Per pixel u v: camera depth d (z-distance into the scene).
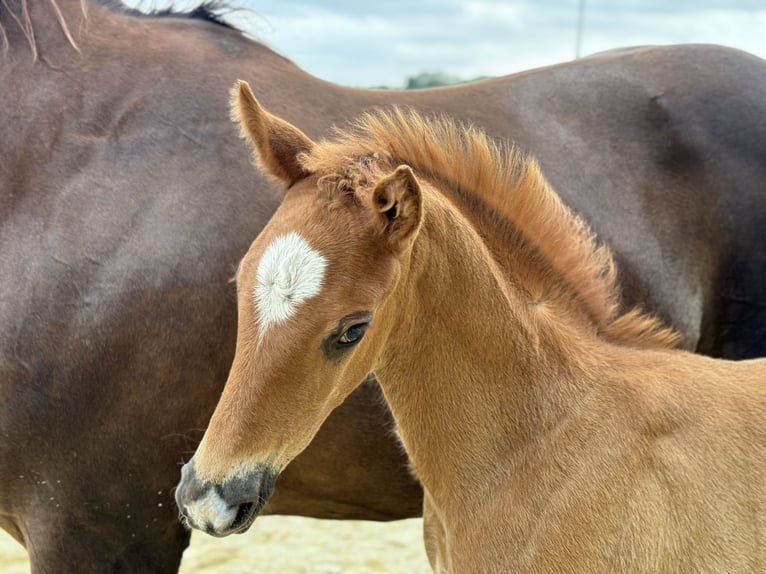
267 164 1.02
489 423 1.08
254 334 0.92
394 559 2.12
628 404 1.08
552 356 1.10
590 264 1.16
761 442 1.05
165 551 1.24
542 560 1.04
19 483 1.17
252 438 0.92
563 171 1.37
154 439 1.17
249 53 1.34
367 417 1.22
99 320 1.14
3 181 1.18
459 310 1.05
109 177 1.19
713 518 1.03
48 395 1.14
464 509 1.09
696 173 1.44
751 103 1.48
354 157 1.01
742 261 1.46
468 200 1.12
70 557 1.19
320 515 1.34
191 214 1.18
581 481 1.04
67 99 1.21
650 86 1.47
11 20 1.25
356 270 0.93
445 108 1.36
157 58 1.27
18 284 1.15
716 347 1.50
